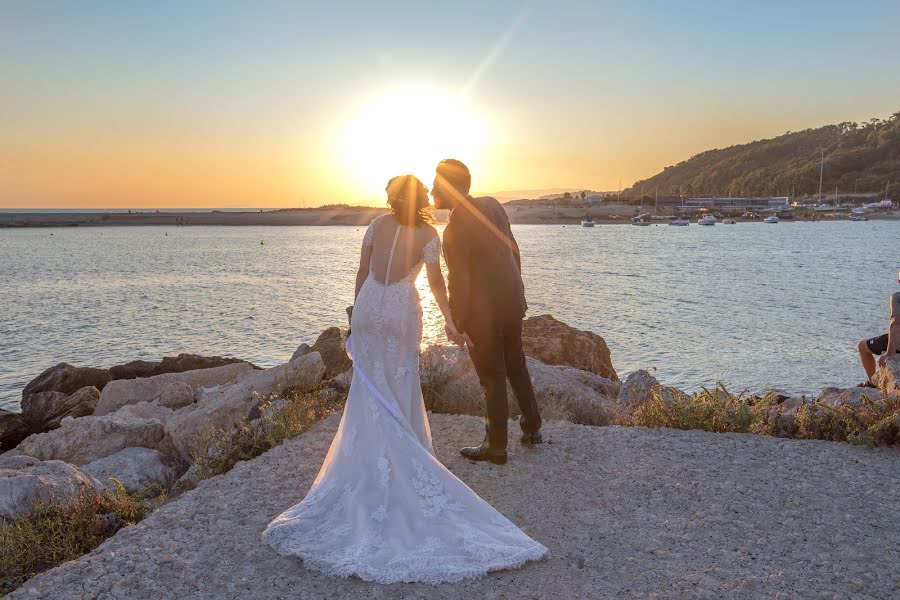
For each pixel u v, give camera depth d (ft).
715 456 16.31
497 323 15.40
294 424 18.80
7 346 86.22
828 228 551.18
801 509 13.34
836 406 19.38
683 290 135.23
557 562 11.46
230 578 11.03
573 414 21.71
